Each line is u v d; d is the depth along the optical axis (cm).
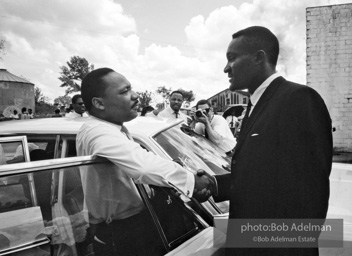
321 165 130
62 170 148
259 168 142
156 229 166
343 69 1081
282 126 137
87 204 156
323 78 1103
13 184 135
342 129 1091
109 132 165
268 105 147
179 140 250
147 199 171
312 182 130
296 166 133
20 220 138
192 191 161
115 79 174
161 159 160
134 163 154
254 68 156
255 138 145
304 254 137
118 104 174
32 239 140
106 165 164
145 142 216
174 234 170
